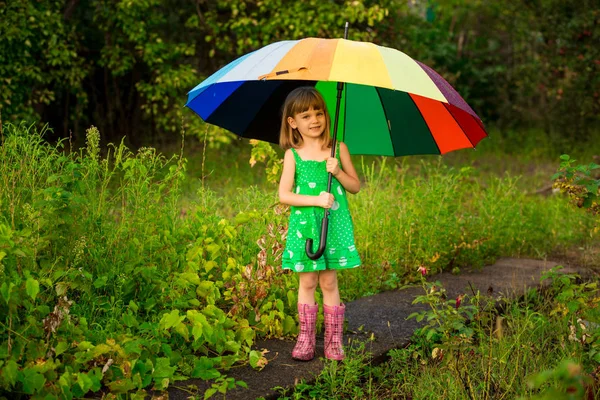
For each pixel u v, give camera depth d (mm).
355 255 3729
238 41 11180
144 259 4207
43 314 3338
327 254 3691
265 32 11102
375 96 4074
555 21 13789
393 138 4203
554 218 7965
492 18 18766
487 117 17469
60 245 3895
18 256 3430
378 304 5004
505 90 17375
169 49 11102
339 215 3736
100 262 3971
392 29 12633
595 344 3678
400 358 3988
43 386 3012
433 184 6719
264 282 4184
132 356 3311
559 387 3436
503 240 7020
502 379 3615
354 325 4508
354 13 10680
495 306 4910
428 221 6168
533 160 13531
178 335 3807
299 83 4219
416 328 4445
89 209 4176
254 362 3615
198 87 3754
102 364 3260
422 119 3986
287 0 11219
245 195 5414
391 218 6281
